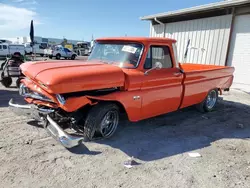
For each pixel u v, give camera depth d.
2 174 2.67
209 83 5.56
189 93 4.94
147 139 3.98
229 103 7.18
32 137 3.69
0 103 5.61
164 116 5.43
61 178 2.68
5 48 24.41
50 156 3.14
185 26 11.86
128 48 4.02
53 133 3.21
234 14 9.52
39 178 2.65
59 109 3.37
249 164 3.32
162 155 3.43
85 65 3.59
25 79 3.93
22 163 2.92
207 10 10.38
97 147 3.52
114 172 2.88
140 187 2.62
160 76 4.13
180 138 4.14
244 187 2.75
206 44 10.84
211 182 2.81
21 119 4.47
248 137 4.37
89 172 2.84
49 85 2.87
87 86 3.15
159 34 13.73
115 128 3.89
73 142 3.08
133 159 3.23
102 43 4.51
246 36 9.23
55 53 29.09
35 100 3.59
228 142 4.08
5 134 3.75
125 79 3.62
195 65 7.02
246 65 9.37
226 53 9.96
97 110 3.51
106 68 3.50
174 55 4.48
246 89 9.44
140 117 4.04
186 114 5.71
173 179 2.82
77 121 3.62
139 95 3.83
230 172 3.07
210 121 5.25
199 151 3.66
